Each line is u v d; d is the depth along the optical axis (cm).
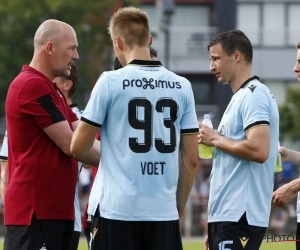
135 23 2038
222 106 6156
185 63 12975
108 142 2014
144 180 1995
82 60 10069
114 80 2000
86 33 9956
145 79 2019
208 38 13038
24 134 2145
